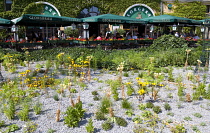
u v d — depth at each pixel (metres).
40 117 3.88
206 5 24.45
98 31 20.66
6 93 4.52
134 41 14.73
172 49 10.97
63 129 3.46
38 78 6.14
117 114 4.00
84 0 20.52
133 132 3.39
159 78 5.40
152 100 4.73
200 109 4.29
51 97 4.91
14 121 3.74
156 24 19.16
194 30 23.25
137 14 22.50
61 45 15.34
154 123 3.57
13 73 7.12
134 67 7.96
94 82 6.23
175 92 5.32
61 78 6.51
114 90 4.95
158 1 23.03
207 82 6.29
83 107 4.32
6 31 18.22
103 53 10.18
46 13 19.52
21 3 18.59
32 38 15.46
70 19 13.41
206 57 8.04
